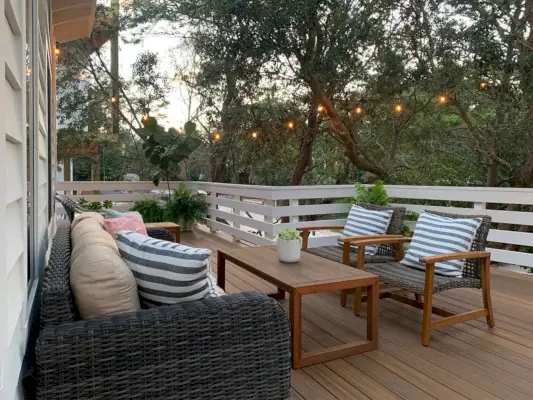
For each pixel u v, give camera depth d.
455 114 6.21
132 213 2.93
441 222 2.94
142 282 1.45
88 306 1.34
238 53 5.73
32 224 1.61
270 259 2.79
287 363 1.50
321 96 5.88
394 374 2.10
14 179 1.08
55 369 1.16
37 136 1.78
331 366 2.19
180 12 6.60
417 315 2.94
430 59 5.39
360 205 3.81
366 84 5.85
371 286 2.37
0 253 0.86
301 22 5.25
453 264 2.70
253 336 1.44
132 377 1.25
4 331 0.87
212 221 6.62
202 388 1.35
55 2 3.51
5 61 0.94
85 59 7.62
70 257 1.56
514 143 5.45
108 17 7.44
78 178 8.71
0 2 0.88
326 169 7.71
